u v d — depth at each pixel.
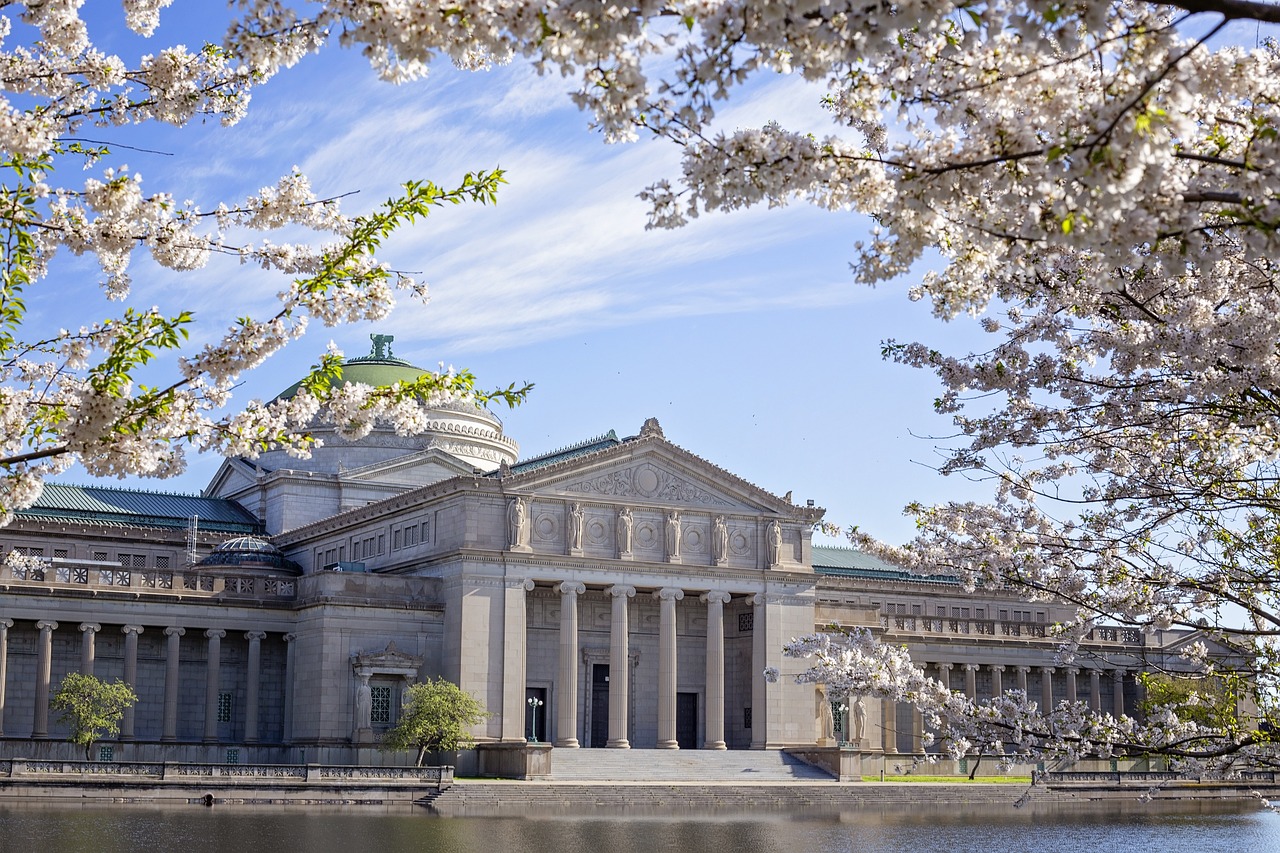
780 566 133.88
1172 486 28.86
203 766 94.12
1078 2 15.48
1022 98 18.69
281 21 22.42
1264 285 24.25
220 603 122.19
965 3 15.92
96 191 25.89
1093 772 117.56
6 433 25.11
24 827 69.44
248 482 159.50
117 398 23.88
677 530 130.00
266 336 25.47
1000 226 19.59
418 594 123.25
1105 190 16.16
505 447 169.50
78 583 117.69
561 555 124.88
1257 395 24.58
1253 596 28.38
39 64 26.95
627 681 129.88
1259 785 72.75
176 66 27.05
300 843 66.31
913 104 19.52
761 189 18.72
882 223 20.09
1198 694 30.09
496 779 109.75
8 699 117.38
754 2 15.87
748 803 108.50
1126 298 25.14
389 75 18.94
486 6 17.81
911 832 79.81
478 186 26.98
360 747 116.50
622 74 17.55
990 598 174.75
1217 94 19.64
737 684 136.62
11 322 25.75
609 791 106.56
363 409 27.16
